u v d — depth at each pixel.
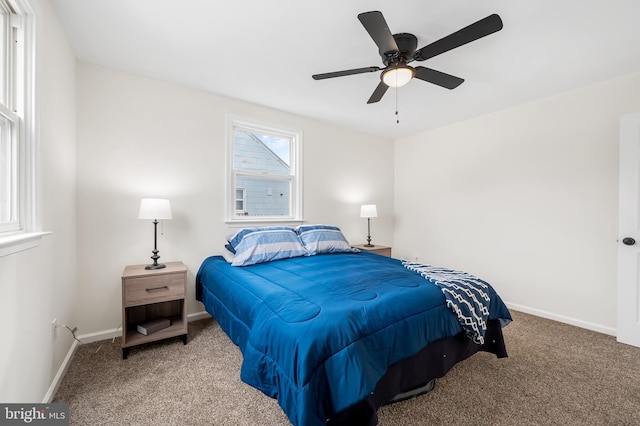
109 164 2.31
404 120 3.61
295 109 3.24
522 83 2.54
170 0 1.57
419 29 1.77
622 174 2.30
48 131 1.57
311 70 2.35
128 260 2.40
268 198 3.42
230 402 1.51
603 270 2.50
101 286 2.28
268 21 1.74
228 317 1.85
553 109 2.80
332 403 1.06
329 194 3.78
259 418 1.40
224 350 2.09
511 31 1.80
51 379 1.55
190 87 2.68
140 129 2.45
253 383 1.27
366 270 2.04
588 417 1.42
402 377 1.39
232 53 2.11
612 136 2.46
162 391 1.60
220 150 2.87
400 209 4.45
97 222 2.26
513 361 1.98
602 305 2.50
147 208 2.15
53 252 1.63
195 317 2.70
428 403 1.51
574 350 2.14
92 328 2.24
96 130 2.26
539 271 2.90
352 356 1.11
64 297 1.84
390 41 1.58
